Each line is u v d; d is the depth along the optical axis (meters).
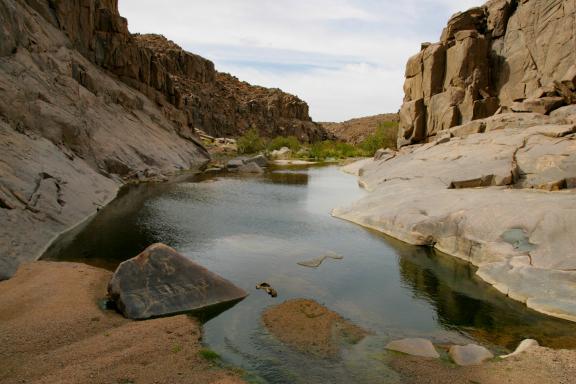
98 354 7.46
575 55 26.70
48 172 17.59
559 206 12.88
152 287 9.92
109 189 23.58
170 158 37.88
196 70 94.62
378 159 37.78
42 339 7.84
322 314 10.00
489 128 25.38
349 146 68.81
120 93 38.16
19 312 8.88
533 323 9.66
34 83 23.70
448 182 19.22
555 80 25.81
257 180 33.97
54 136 22.42
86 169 22.94
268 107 109.69
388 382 7.25
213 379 7.07
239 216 20.30
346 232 17.55
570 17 27.17
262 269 13.02
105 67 41.38
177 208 21.53
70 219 16.47
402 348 8.36
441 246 15.01
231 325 9.26
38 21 30.88
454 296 11.21
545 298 10.37
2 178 14.16
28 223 13.80
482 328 9.45
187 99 82.44
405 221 16.48
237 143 62.84
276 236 16.84
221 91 100.69
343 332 9.15
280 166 48.00
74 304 9.34
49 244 14.00
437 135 30.34
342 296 11.15
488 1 34.03
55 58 29.89
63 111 24.81
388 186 22.16
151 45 91.38
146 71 46.16
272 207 22.78
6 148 16.11
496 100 31.31
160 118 44.59
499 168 18.48
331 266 13.45
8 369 6.82
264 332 9.02
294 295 11.11
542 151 18.53
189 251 14.60
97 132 29.19
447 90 32.62
